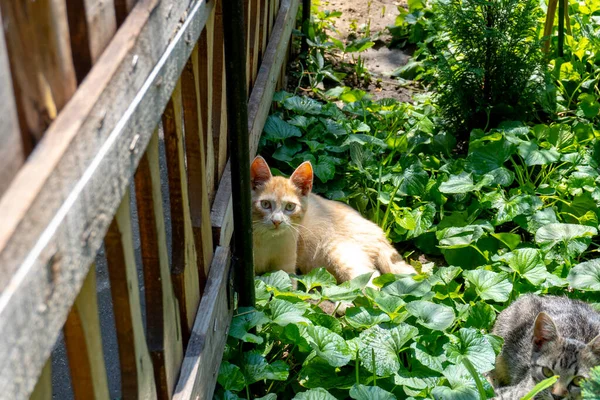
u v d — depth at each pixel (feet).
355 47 7.43
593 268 5.22
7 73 1.90
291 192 5.52
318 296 4.90
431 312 4.70
